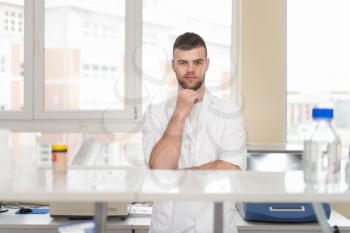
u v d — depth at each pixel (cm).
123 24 281
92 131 279
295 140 276
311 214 204
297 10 280
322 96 278
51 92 284
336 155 133
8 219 218
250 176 144
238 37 279
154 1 282
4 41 283
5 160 128
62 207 215
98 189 116
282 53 268
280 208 206
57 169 146
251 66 267
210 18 283
